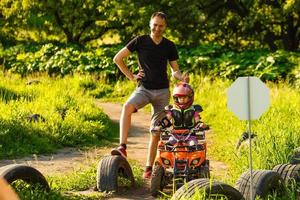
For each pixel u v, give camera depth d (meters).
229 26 34.88
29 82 28.92
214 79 28.73
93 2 36.34
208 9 33.78
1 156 14.11
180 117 10.16
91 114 19.92
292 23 33.41
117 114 23.31
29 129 16.00
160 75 10.76
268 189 8.98
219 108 21.78
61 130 16.86
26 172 9.32
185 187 8.02
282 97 21.23
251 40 35.19
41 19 37.62
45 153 15.01
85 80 29.48
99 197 9.97
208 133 18.64
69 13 36.91
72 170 12.84
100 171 10.38
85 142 16.84
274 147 11.98
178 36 34.03
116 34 37.16
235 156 12.93
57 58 32.44
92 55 32.09
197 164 9.93
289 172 9.86
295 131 13.72
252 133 14.58
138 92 10.80
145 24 33.25
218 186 8.11
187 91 10.10
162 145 10.17
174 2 32.78
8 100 22.23
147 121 21.56
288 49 33.94
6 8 37.53
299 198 9.47
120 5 33.62
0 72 31.64
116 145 16.86
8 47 37.22
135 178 11.41
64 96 22.16
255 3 33.56
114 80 31.09
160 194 10.09
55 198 9.54
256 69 28.28
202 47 31.67
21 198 8.88
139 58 10.81
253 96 8.23
